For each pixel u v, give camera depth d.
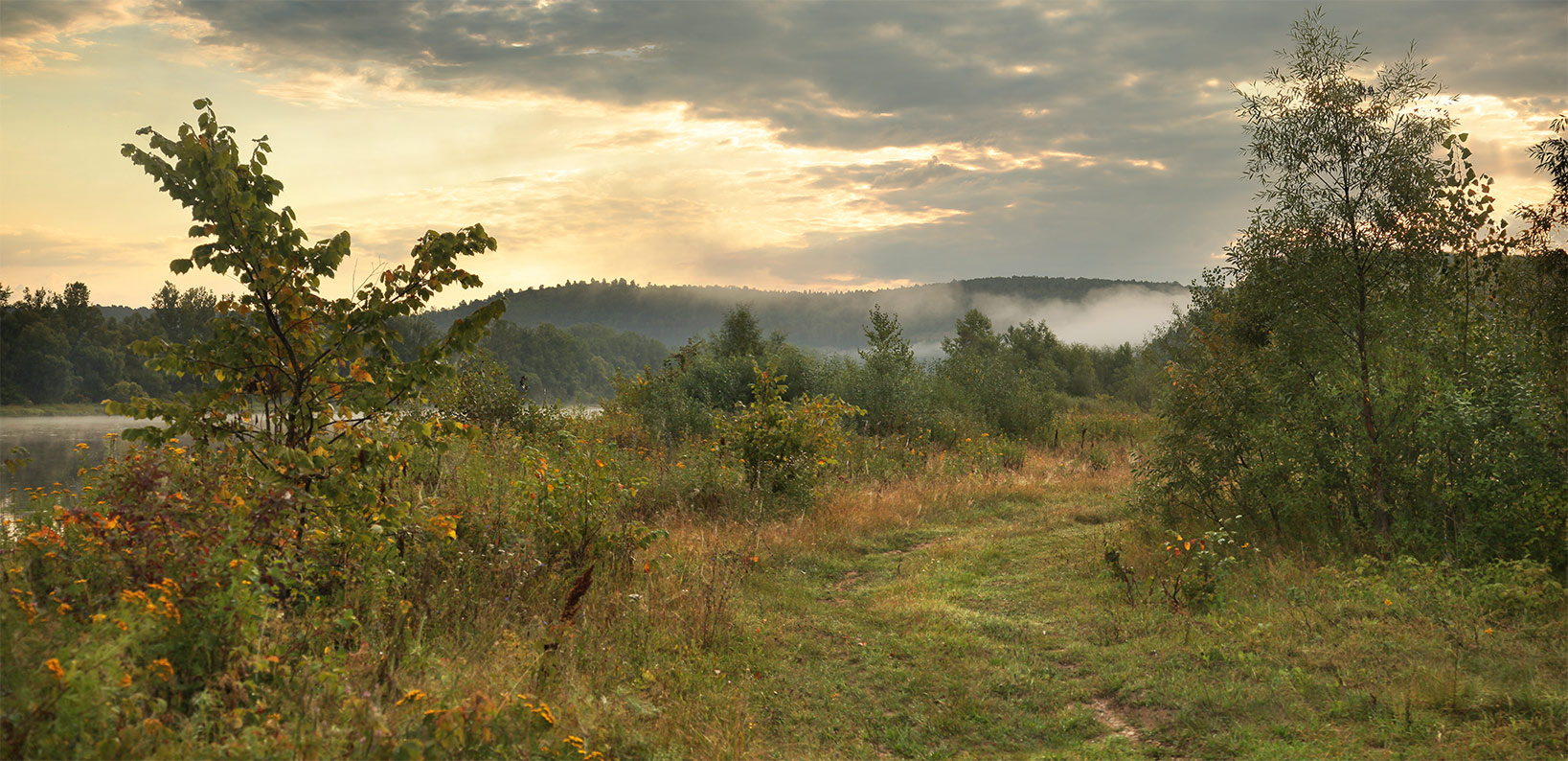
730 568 8.59
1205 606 7.71
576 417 18.31
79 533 4.57
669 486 11.84
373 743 3.74
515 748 4.06
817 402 15.13
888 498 13.23
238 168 5.25
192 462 5.75
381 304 5.61
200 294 82.00
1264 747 5.09
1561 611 6.48
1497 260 8.70
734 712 5.57
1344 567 8.27
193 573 4.28
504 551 7.02
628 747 4.73
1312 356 9.24
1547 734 4.79
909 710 5.94
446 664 4.82
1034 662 6.78
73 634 3.65
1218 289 11.38
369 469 5.57
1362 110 9.02
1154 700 5.91
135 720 3.47
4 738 3.11
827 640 7.33
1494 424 7.87
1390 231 8.91
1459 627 6.40
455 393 14.23
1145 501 10.92
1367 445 8.82
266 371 5.56
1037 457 20.47
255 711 3.75
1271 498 9.43
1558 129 7.98
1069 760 5.15
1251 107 9.53
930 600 8.46
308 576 5.24
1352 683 5.75
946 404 25.28
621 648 6.14
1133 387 49.28
